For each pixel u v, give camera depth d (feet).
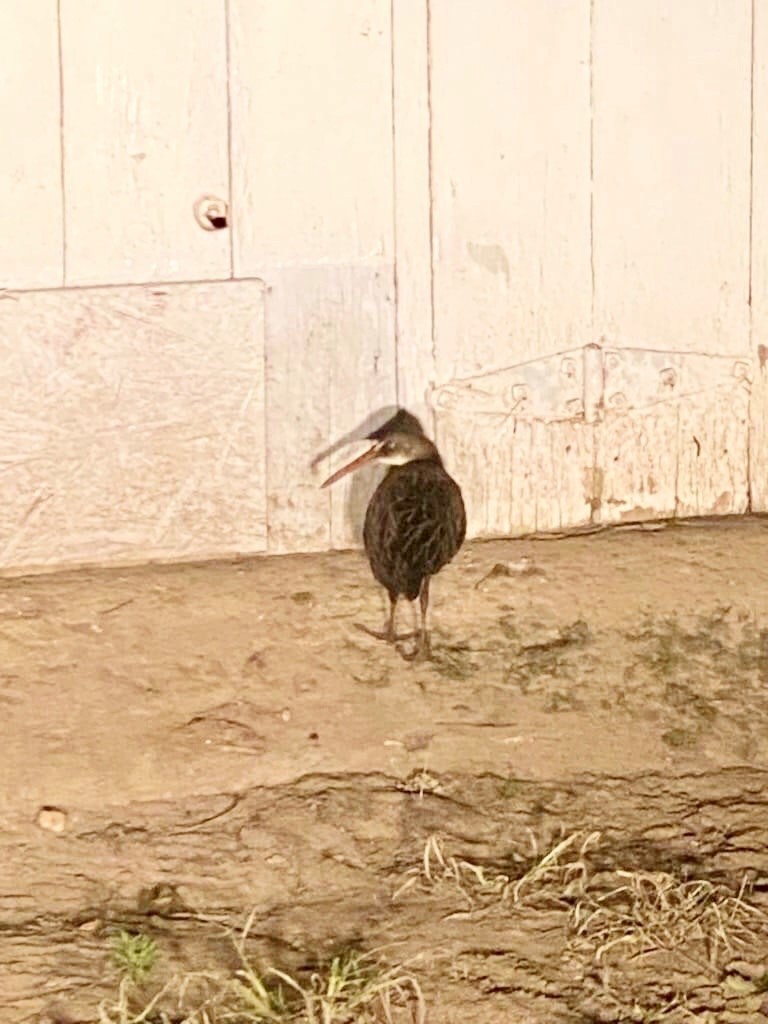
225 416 6.23
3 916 4.90
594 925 4.89
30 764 5.39
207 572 6.20
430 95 6.21
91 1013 4.59
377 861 5.12
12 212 5.99
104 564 6.22
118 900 4.97
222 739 5.50
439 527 5.83
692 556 6.31
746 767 5.50
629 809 5.33
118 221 6.07
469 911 4.94
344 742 5.52
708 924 4.89
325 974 4.71
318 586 6.14
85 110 5.99
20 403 6.08
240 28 6.06
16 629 5.86
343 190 6.21
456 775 5.42
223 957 4.77
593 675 5.80
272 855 5.12
